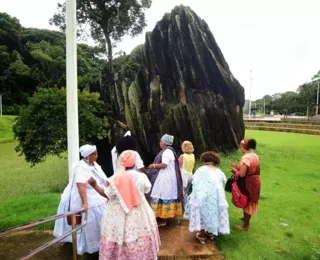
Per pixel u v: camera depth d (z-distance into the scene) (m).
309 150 12.38
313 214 5.14
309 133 20.03
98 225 3.41
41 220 2.43
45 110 8.20
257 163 4.12
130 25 16.47
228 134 10.21
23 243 3.78
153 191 4.22
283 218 4.93
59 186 8.44
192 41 10.00
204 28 10.95
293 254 3.71
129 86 9.80
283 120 27.80
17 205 5.47
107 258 2.78
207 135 9.60
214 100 10.03
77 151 5.30
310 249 3.85
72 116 5.21
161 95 9.45
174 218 4.68
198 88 10.00
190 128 9.21
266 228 4.50
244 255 3.64
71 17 5.10
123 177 2.84
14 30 38.78
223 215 3.82
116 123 9.51
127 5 15.40
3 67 38.47
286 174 8.25
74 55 5.18
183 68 9.86
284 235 4.26
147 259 2.82
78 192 3.38
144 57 10.35
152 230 2.90
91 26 16.36
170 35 9.98
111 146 9.55
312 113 38.28
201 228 3.81
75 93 5.22
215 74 10.27
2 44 38.88
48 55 30.05
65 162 11.81
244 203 4.18
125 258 2.76
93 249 3.38
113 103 9.82
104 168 9.63
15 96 38.88
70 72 5.16
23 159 12.94
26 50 39.44
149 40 10.15
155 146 9.05
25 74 32.91
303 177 7.93
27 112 8.22
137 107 9.41
